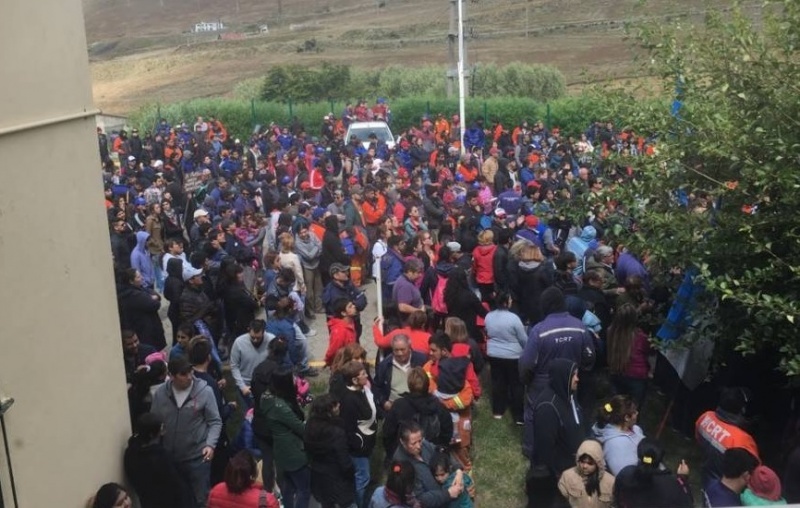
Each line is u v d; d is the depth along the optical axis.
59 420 5.50
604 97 9.48
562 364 6.61
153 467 6.20
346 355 7.36
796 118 7.31
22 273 5.11
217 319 10.08
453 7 30.45
